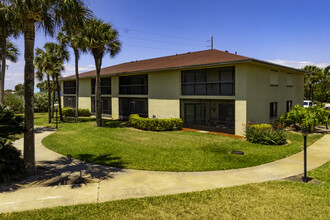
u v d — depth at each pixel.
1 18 7.52
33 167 7.58
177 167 8.27
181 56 22.73
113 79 24.55
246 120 13.93
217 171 7.88
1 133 6.80
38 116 28.00
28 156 7.46
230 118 16.08
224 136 14.27
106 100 26.81
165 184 6.74
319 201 5.55
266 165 8.48
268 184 6.62
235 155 9.83
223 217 4.89
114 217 4.91
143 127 17.03
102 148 11.27
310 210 5.14
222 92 16.00
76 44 17.25
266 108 16.12
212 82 15.61
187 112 18.25
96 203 5.54
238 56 15.55
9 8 7.18
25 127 7.43
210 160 9.11
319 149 10.85
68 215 4.96
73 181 7.04
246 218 4.85
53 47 20.64
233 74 15.14
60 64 21.25
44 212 5.07
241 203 5.50
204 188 6.43
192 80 17.58
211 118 17.09
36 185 6.71
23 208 5.25
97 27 16.33
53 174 7.70
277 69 17.67
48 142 12.78
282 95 18.59
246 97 13.88
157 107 19.44
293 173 7.61
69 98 33.31
